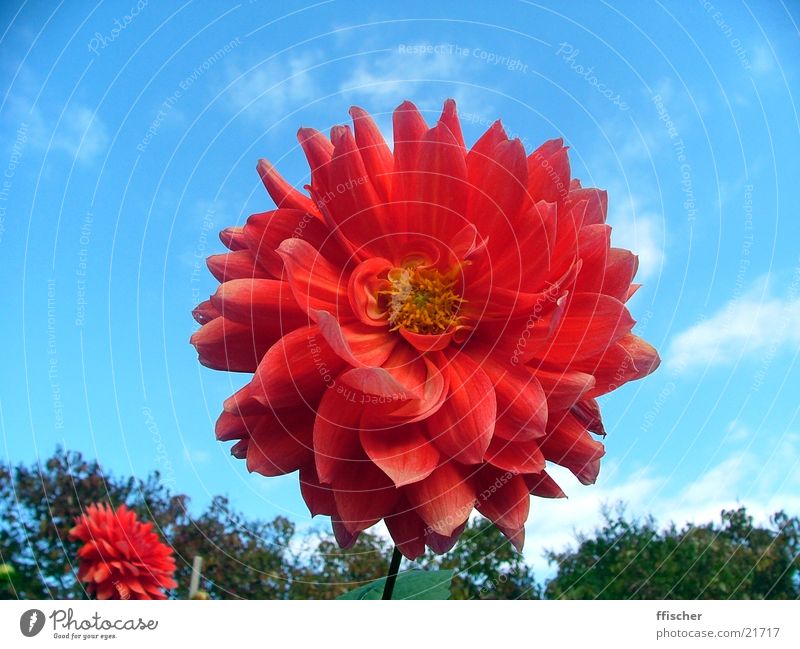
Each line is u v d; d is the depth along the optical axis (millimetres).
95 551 1271
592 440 914
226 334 946
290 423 925
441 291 976
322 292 932
